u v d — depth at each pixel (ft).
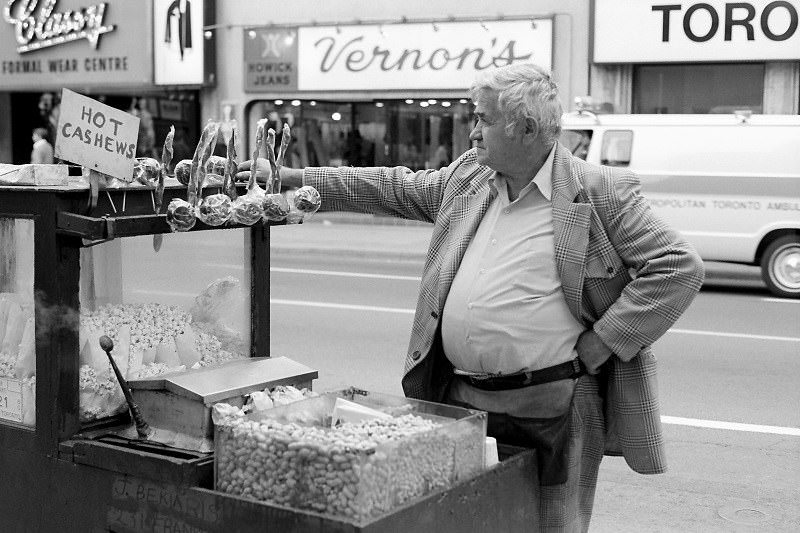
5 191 8.79
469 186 9.87
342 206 10.81
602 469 17.75
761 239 38.14
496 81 9.07
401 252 49.06
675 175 38.96
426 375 9.92
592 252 9.29
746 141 38.09
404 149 59.21
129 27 62.95
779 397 22.36
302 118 61.16
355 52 58.08
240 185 9.95
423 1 56.49
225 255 10.41
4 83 67.46
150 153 65.31
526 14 54.03
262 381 9.14
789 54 49.06
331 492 7.43
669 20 50.75
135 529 8.39
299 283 40.06
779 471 17.52
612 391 9.80
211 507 7.91
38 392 8.89
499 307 9.23
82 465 8.68
